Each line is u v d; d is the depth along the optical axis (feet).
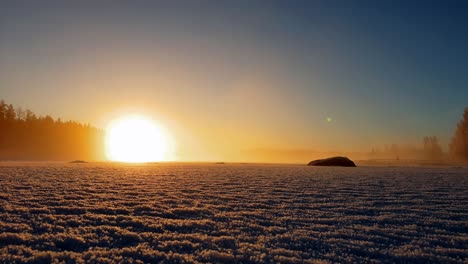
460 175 87.56
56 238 20.85
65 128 385.91
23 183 51.13
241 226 25.76
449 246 21.74
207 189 48.80
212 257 17.93
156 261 17.43
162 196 40.75
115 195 40.70
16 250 18.30
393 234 23.90
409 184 59.62
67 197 37.65
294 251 19.40
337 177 76.59
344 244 21.17
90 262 16.80
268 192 46.32
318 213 31.48
